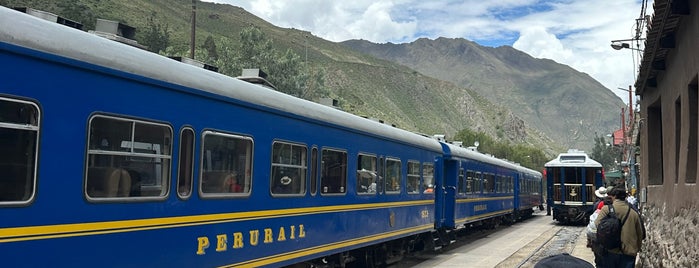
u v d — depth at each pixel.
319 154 9.36
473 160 20.42
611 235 8.08
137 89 5.77
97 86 5.33
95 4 128.25
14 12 4.75
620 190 8.21
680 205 9.21
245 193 7.43
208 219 6.72
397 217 12.81
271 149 8.02
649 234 13.02
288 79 75.00
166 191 6.09
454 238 19.27
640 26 13.19
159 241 5.97
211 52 108.69
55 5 96.81
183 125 6.37
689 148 8.99
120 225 5.50
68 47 5.07
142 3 167.38
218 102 6.95
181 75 6.38
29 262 4.63
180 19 177.12
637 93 15.78
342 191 10.16
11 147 4.53
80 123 5.13
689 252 8.06
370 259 12.57
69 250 4.97
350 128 10.42
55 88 4.93
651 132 14.80
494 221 26.28
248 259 7.48
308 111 9.05
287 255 8.41
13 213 4.50
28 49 4.69
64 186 4.95
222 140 7.01
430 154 15.39
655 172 14.68
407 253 15.27
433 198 15.56
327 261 10.84
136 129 5.73
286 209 8.38
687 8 8.80
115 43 5.71
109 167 5.41
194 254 6.48
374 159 11.57
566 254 2.95
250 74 8.98
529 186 35.44
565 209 29.81
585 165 29.58
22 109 4.64
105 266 5.32
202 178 6.63
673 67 10.49
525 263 14.83
